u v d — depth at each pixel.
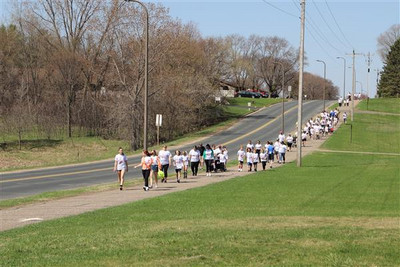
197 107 93.44
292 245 13.48
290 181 34.34
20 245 14.09
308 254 12.44
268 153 46.62
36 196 27.17
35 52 99.00
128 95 76.25
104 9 85.50
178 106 86.81
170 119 86.12
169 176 39.19
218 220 18.56
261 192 28.47
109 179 37.72
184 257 12.26
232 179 36.19
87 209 22.72
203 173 41.59
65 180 36.91
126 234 15.46
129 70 77.25
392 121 104.12
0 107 85.94
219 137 79.38
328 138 77.94
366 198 26.03
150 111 79.44
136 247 13.41
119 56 78.56
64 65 89.62
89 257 12.39
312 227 16.58
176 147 66.44
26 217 20.53
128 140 80.44
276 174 39.44
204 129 93.06
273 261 11.78
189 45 100.62
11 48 98.25
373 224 17.39
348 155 59.94
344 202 24.52
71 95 90.81
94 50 91.69
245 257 12.19
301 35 47.62
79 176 39.84
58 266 11.59
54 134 86.44
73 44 94.88
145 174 30.09
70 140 82.38
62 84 91.94
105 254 12.70
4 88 92.38
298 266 11.30
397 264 11.51
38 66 98.69
